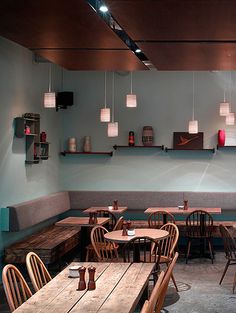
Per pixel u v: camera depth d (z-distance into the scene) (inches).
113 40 242.5
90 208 399.5
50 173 412.5
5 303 263.0
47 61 369.7
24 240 336.5
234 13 191.5
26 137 352.5
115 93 439.5
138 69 323.3
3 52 313.3
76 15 199.8
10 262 308.2
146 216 435.8
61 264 347.6
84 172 444.5
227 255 299.1
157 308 164.6
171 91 434.3
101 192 436.8
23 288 179.8
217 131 430.0
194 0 175.6
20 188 343.0
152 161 438.3
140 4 181.3
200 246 384.2
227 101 427.8
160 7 184.5
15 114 333.1
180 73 433.7
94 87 441.7
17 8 191.3
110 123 400.2
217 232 394.3
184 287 291.7
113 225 374.6
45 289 165.8
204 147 431.5
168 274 170.4
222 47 250.4
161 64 299.3
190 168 434.3
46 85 398.6
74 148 438.3
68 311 142.7
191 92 432.5
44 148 385.4
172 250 274.2
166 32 222.8
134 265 202.5
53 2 182.7
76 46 256.8
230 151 429.4
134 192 434.0
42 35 234.5
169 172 436.5
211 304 258.4
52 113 416.8
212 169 431.8
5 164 317.4
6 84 318.0
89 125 442.3
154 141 436.5
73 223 328.5
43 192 394.0
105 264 204.5
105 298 155.2
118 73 438.9
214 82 429.7
